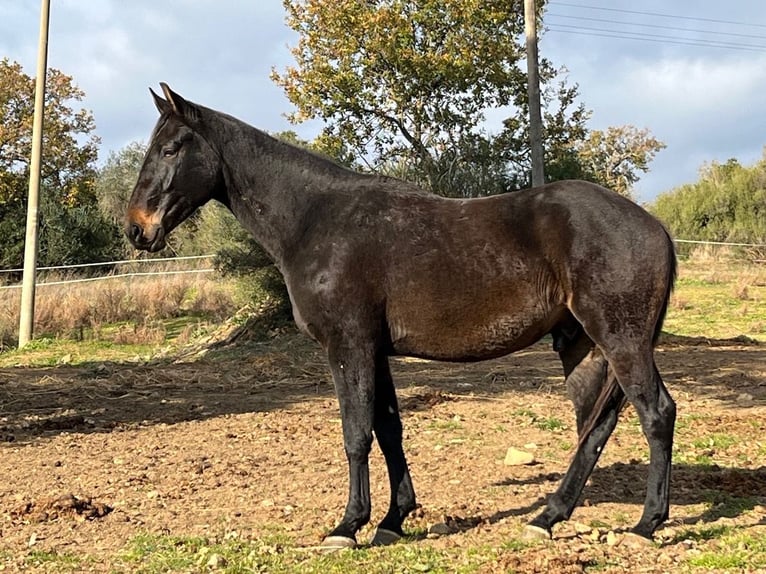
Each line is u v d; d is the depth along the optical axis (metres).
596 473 6.23
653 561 4.26
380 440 4.84
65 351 16.19
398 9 26.44
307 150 4.88
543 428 7.97
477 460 6.74
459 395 9.96
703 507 5.27
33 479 6.46
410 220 4.54
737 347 14.09
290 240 4.74
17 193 36.66
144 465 6.84
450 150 23.78
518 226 4.41
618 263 4.23
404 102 26.67
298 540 4.80
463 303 4.41
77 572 4.40
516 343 4.50
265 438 7.84
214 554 4.47
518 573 4.08
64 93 39.72
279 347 14.95
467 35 26.53
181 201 4.89
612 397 4.59
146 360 14.72
